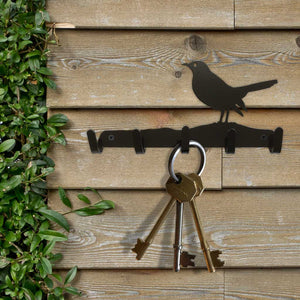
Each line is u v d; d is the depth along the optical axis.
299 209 0.97
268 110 0.98
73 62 0.99
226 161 0.98
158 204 0.98
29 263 0.92
